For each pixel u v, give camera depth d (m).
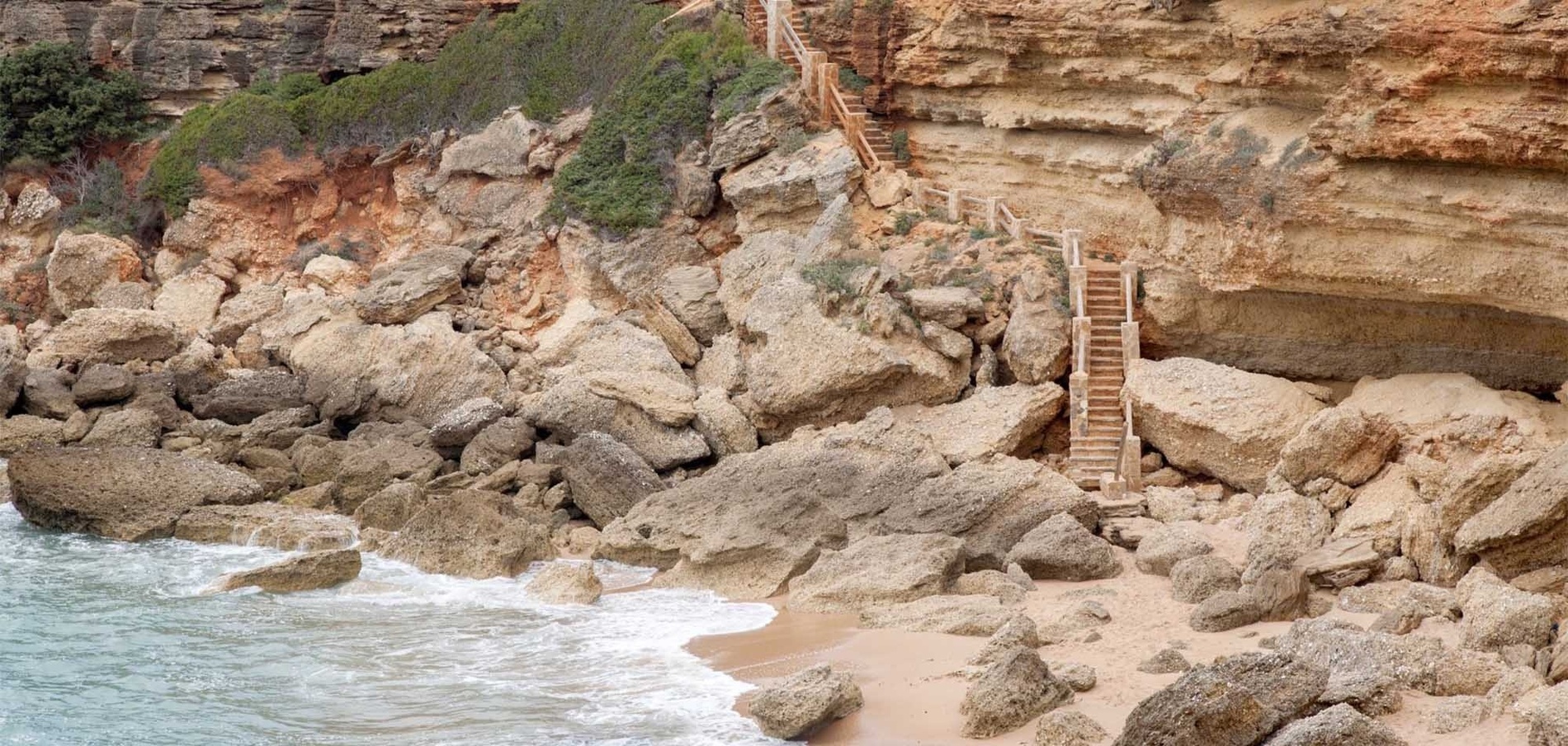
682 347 43.06
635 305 45.00
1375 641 24.56
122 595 33.41
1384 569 29.52
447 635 30.59
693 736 25.03
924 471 35.56
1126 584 31.06
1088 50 41.38
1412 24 31.59
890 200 43.81
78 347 46.69
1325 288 34.06
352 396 44.06
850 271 40.97
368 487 39.38
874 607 30.41
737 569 33.22
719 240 46.25
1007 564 32.25
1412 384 33.78
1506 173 30.88
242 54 57.72
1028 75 43.44
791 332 40.09
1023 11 42.53
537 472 39.06
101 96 56.97
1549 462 27.45
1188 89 39.06
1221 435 34.66
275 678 28.48
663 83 48.53
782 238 43.75
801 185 44.03
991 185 44.84
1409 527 29.67
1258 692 22.36
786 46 49.00
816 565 32.47
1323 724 21.30
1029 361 38.09
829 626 30.16
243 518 37.94
